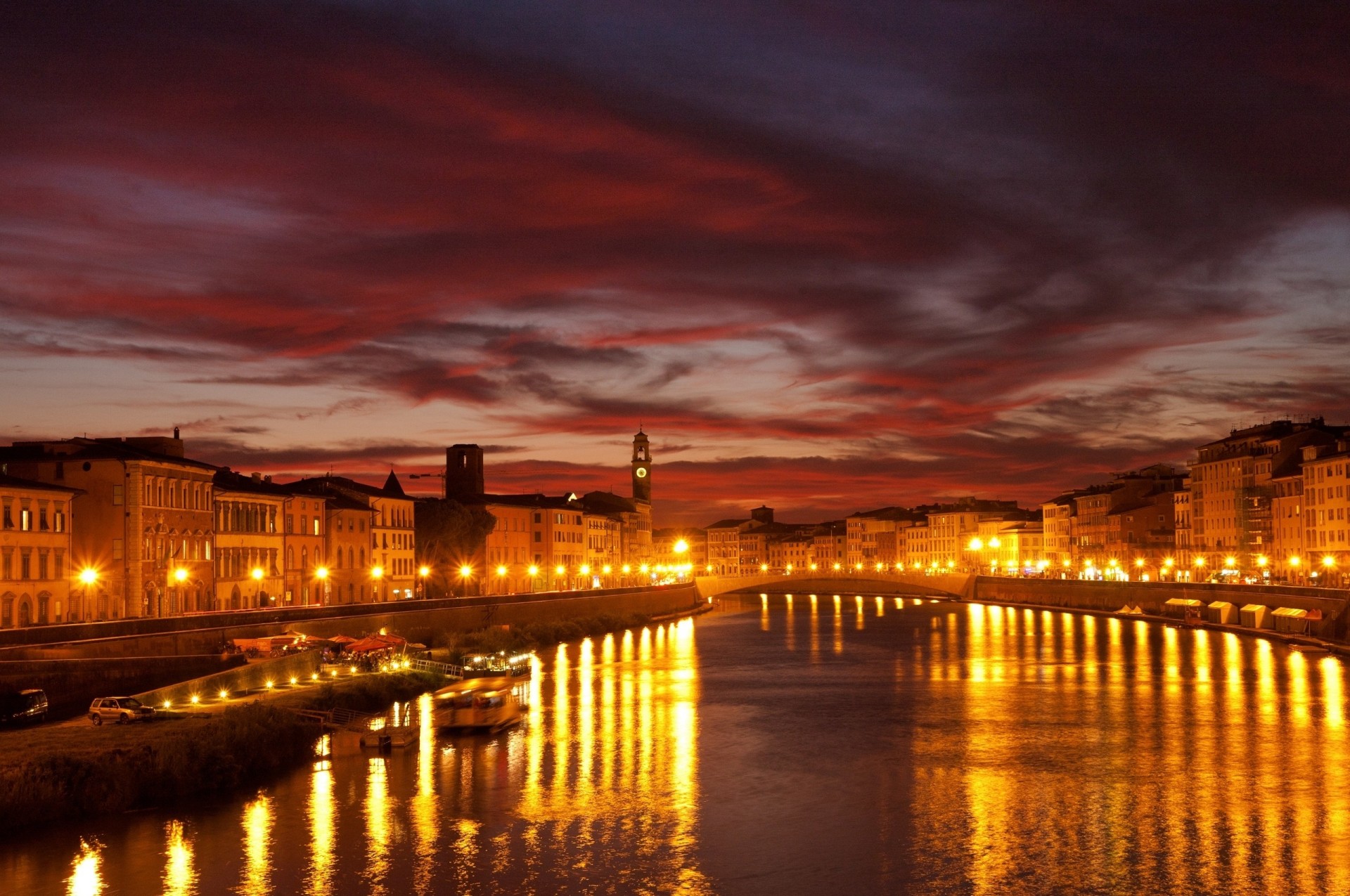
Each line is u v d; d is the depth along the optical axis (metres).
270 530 171.25
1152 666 149.25
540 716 114.69
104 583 135.88
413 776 87.06
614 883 65.00
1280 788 83.31
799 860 68.88
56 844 68.44
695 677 146.38
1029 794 82.50
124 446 143.88
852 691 132.38
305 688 109.75
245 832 71.88
